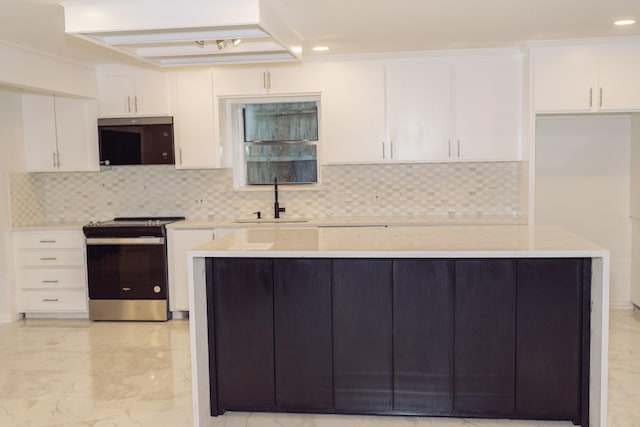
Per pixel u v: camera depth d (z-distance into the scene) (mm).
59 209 5875
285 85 5223
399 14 3764
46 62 4688
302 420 3086
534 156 4855
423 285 2975
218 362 3137
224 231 5176
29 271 5402
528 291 2914
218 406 3154
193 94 5336
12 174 5379
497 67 5004
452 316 2971
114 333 4910
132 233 5180
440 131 5105
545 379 2941
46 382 3756
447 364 2998
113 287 5262
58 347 4527
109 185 5832
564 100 4754
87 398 3477
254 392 3131
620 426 2926
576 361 2914
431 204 5504
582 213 5449
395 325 3012
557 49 4727
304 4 3471
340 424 3027
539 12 3807
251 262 3066
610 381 3521
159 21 3170
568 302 2896
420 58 5070
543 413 2959
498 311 2939
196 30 3389
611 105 4707
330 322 3047
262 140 5793
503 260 2910
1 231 5281
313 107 5684
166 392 3555
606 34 4500
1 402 3432
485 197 5434
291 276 3049
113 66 5324
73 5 3223
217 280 3100
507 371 2961
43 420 3172
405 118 5129
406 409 3053
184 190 5770
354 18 3840
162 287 5211
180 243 5215
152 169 5785
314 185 5715
